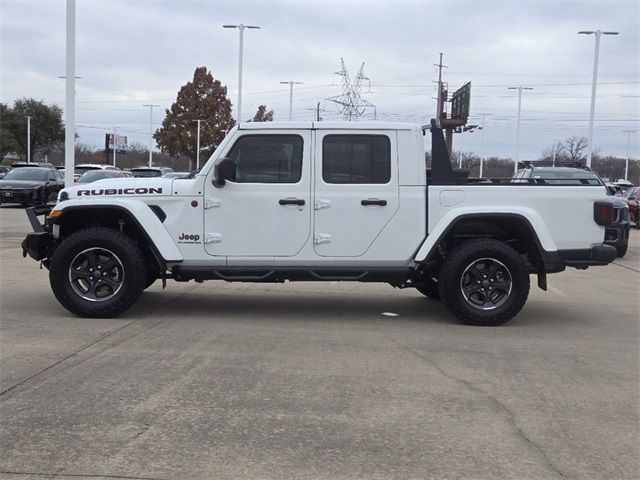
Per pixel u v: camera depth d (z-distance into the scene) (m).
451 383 5.08
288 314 7.59
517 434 4.11
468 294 7.04
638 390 5.00
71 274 6.98
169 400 4.60
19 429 4.06
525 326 7.16
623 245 14.30
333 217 6.92
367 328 6.92
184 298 8.47
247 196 6.89
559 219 6.93
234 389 4.85
